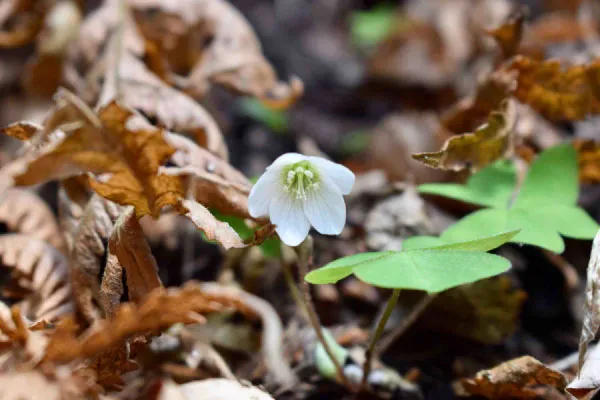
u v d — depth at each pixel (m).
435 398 0.32
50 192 0.38
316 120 0.55
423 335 0.34
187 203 0.29
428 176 0.43
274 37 0.62
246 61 0.37
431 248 0.29
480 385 0.31
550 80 0.34
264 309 0.34
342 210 0.30
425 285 0.28
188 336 0.32
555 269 0.37
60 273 0.32
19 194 0.34
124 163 0.28
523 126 0.35
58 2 0.40
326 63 0.62
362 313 0.35
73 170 0.28
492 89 0.34
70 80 0.39
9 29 0.41
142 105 0.34
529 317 0.35
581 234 0.31
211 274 0.37
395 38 0.59
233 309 0.34
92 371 0.28
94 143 0.28
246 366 0.33
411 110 0.54
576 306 0.36
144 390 0.28
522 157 0.35
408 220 0.35
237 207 0.31
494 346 0.34
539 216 0.32
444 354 0.34
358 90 0.58
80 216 0.32
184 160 0.31
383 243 0.35
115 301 0.29
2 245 0.32
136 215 0.29
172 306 0.28
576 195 0.32
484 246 0.29
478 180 0.33
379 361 0.33
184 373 0.31
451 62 0.53
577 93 0.34
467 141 0.32
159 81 0.35
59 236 0.34
